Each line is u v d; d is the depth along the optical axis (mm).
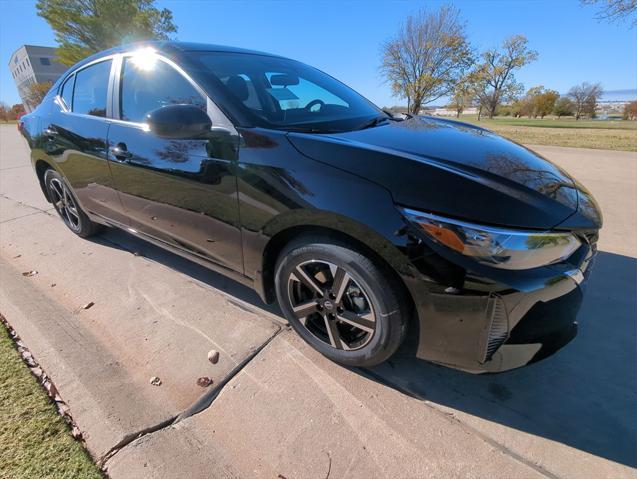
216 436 1474
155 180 2131
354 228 1436
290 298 1841
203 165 1848
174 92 2045
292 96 2242
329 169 1504
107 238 3344
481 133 2193
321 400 1634
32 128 3229
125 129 2283
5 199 4672
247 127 1738
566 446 1438
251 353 1904
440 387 1709
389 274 1473
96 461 1365
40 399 1626
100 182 2600
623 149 8289
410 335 1601
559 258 1414
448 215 1327
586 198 1756
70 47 25734
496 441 1461
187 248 2260
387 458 1392
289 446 1437
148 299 2381
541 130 16172
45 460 1367
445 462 1380
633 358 1872
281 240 1780
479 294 1322
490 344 1394
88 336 2035
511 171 1594
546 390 1693
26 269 2791
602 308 2266
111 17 25281
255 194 1679
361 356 1686
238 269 1995
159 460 1368
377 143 1658
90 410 1565
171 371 1795
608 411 1584
